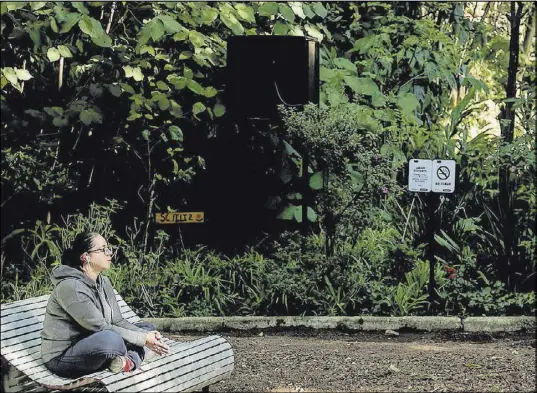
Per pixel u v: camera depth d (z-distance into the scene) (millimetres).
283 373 7656
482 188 11484
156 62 11727
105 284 6406
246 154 11508
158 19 10781
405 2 13188
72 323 6062
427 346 8773
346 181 10445
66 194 11531
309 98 11352
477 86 12422
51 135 11484
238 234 11492
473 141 12055
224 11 11109
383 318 9445
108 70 11312
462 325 9398
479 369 7789
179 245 11422
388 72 12672
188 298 10055
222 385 7258
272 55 11359
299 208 11281
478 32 14195
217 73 11945
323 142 10297
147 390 5953
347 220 10398
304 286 9812
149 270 10281
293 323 9508
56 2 10750
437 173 9883
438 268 10289
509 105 11945
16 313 6152
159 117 11773
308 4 11672
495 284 10008
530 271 10477
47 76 11633
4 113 11016
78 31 11484
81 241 6207
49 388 5770
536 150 11148
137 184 11781
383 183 10352
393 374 7617
